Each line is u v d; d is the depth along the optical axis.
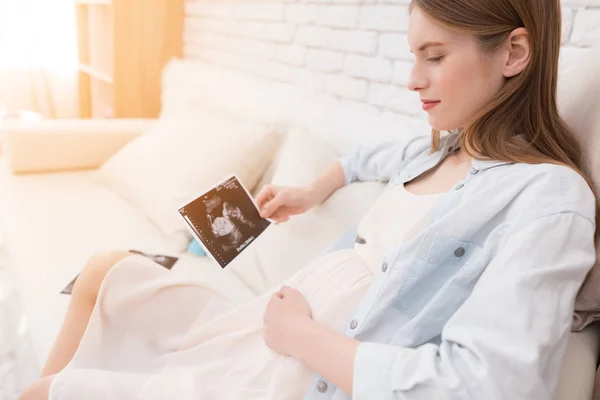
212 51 2.63
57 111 3.68
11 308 1.74
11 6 3.46
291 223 1.26
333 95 1.83
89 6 3.12
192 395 0.76
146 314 0.94
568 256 0.62
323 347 0.71
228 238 1.12
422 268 0.77
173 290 0.96
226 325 0.92
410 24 0.78
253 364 0.84
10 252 1.45
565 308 0.60
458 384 0.57
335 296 0.85
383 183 1.18
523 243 0.62
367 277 0.88
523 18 0.72
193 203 1.12
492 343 0.57
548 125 0.79
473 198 0.75
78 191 1.89
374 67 1.63
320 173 1.36
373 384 0.62
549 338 0.57
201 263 1.41
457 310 0.66
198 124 1.84
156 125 2.03
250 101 1.94
